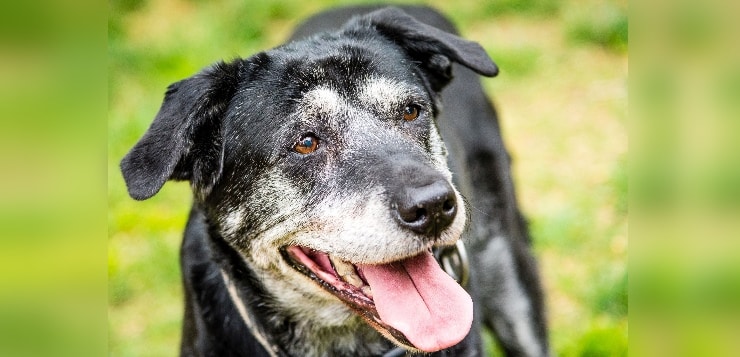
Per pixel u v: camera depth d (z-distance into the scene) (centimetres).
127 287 157
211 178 116
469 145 136
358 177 111
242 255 117
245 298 118
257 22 220
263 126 114
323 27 140
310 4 225
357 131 114
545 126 183
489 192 137
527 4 218
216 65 116
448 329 108
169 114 113
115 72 200
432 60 121
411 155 111
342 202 111
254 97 115
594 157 174
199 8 229
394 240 108
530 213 164
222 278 119
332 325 118
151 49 210
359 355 120
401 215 107
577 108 188
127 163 111
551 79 197
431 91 122
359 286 112
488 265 136
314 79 115
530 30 213
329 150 113
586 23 207
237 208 115
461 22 216
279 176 114
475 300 124
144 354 149
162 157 111
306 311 117
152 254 159
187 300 122
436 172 109
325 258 114
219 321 119
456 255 119
